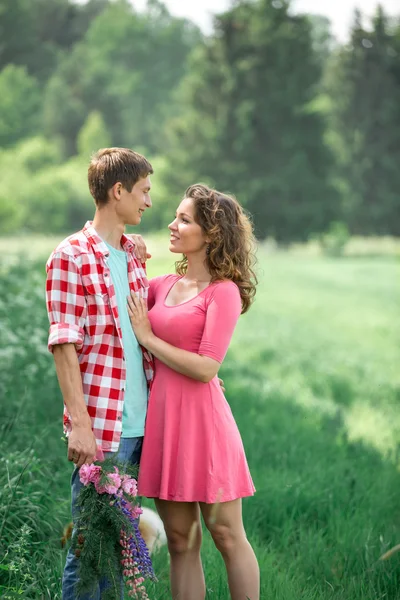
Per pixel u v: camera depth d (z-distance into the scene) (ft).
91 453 11.39
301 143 183.01
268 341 51.26
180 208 12.84
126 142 237.04
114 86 245.65
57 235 177.99
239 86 184.14
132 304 12.21
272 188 178.81
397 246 187.62
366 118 201.87
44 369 22.84
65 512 15.01
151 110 249.34
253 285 13.17
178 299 12.82
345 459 22.12
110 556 11.10
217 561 14.66
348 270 126.00
